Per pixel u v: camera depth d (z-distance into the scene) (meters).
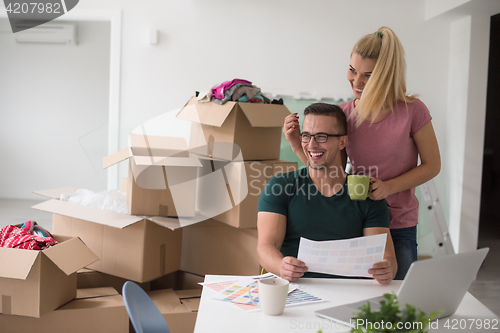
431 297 0.93
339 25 3.67
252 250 2.16
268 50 3.66
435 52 3.73
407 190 1.66
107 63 6.10
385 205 1.43
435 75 3.75
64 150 6.20
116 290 2.19
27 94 6.11
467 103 3.55
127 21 3.62
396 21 3.69
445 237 3.35
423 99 3.76
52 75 6.09
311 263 1.20
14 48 6.02
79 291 2.05
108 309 1.86
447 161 3.80
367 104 1.54
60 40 5.95
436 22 3.71
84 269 2.26
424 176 1.58
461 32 3.59
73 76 6.10
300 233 1.42
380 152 1.62
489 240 4.61
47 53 6.05
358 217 1.41
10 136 6.16
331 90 3.71
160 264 2.27
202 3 3.62
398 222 1.66
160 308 1.95
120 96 3.65
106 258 2.21
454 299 0.98
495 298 2.88
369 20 3.68
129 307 0.89
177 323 1.90
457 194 3.68
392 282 1.24
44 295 1.73
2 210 5.13
